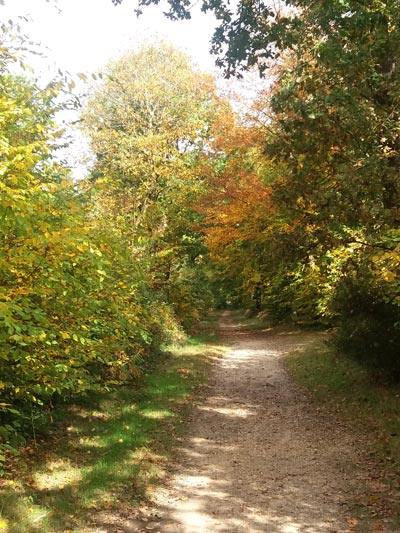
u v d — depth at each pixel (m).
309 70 9.83
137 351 12.02
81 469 6.51
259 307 36.88
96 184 5.24
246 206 17.33
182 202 19.66
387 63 9.03
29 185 4.45
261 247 16.78
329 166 9.79
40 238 3.95
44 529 4.68
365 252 9.47
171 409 10.27
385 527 4.94
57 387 5.36
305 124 9.05
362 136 8.85
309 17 9.01
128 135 19.98
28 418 7.05
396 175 8.14
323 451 7.54
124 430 8.35
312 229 9.51
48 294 4.79
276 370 15.62
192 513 5.37
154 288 19.45
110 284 5.55
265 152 9.80
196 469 6.84
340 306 11.16
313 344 18.70
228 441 8.24
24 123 5.25
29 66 4.76
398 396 9.64
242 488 6.12
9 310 3.63
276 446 7.91
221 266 26.98
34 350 4.97
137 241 5.62
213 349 20.55
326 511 5.40
